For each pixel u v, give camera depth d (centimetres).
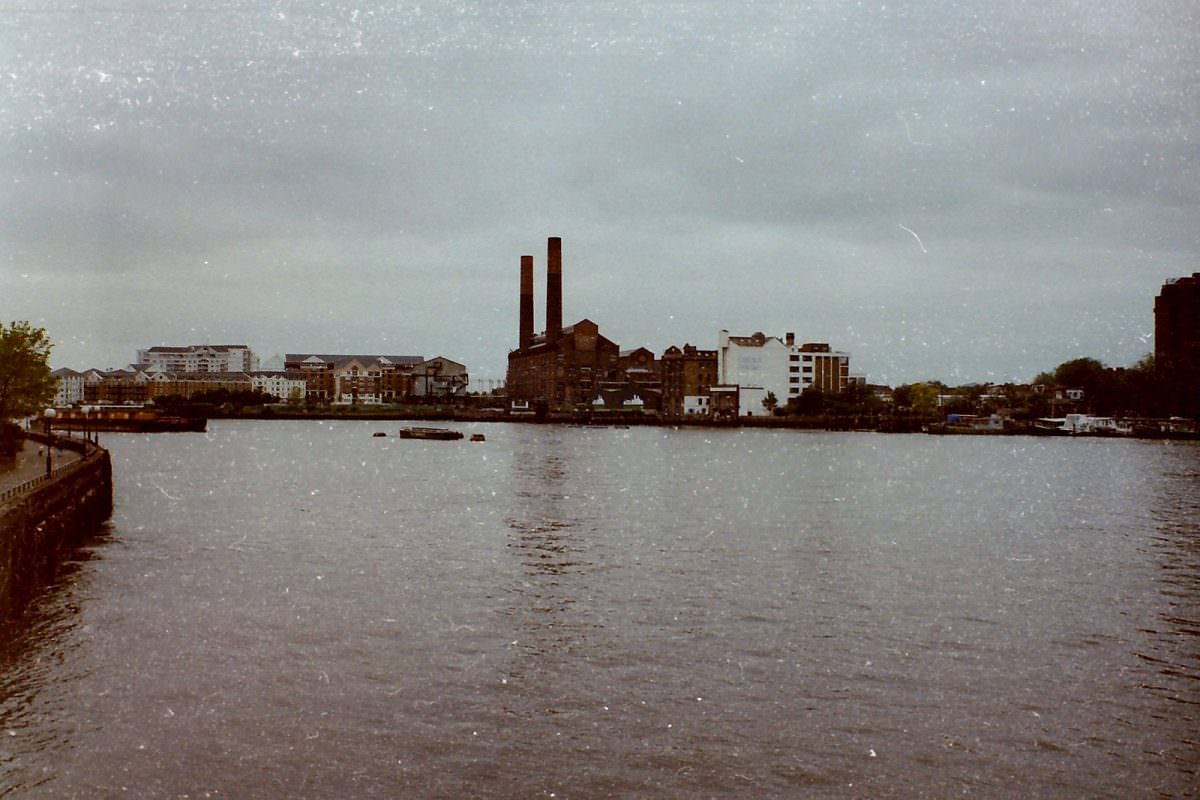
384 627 3500
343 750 2433
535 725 2603
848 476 9806
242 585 4181
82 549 5053
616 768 2364
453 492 8069
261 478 9275
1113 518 6581
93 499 5700
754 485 8756
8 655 3128
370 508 6906
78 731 2516
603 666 3081
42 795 2181
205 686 2850
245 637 3353
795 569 4609
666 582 4297
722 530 5844
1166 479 9700
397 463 11500
